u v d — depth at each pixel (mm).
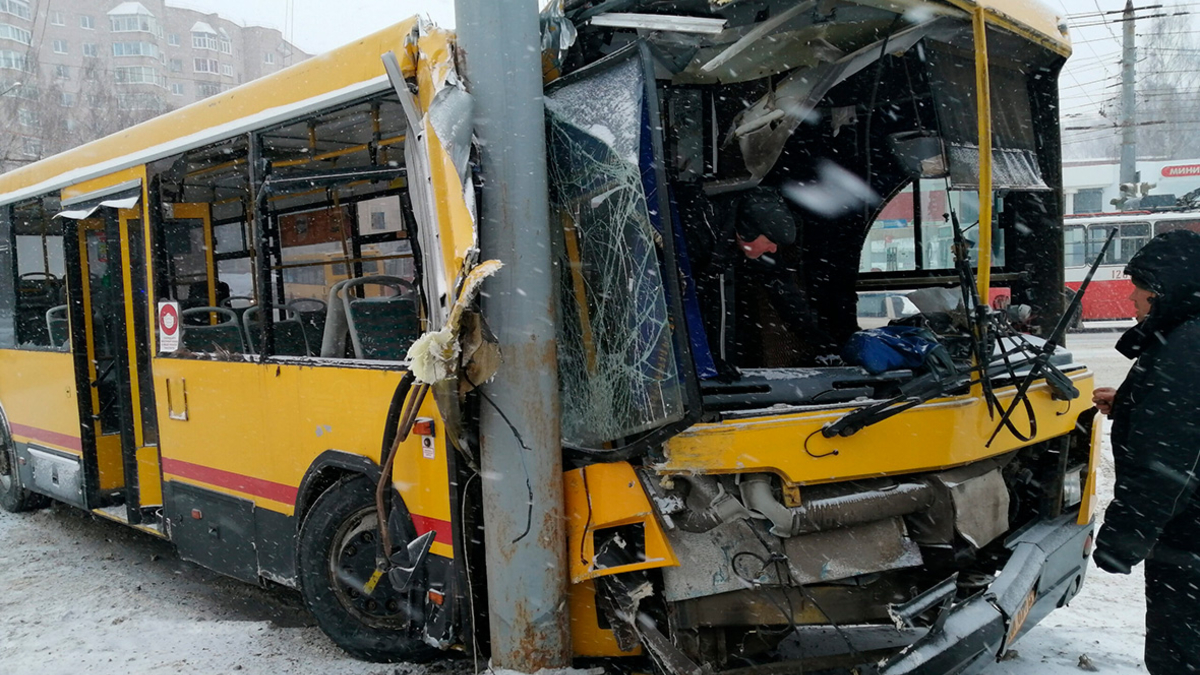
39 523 8070
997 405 3625
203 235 6074
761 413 3562
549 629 3758
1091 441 4465
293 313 5277
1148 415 3221
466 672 4488
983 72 3688
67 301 6898
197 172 5789
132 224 6133
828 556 3611
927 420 3680
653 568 3652
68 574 6523
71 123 43312
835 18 3953
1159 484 3168
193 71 69062
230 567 5398
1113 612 5160
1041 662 4434
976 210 4918
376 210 4867
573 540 3764
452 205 3434
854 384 3936
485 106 3707
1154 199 27641
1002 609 3479
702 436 3457
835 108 5152
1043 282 4918
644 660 3941
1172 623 3375
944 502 3789
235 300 5820
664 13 3842
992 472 4008
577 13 3855
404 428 3834
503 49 3703
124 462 6457
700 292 4359
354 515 4594
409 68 3928
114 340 6414
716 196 4523
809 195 5426
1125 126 25281
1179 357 3195
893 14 3869
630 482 3596
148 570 6621
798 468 3521
